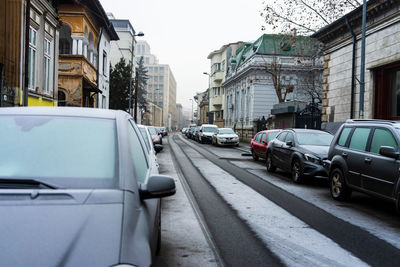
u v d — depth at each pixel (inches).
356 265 149.1
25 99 470.3
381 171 234.1
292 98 1429.6
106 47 1171.3
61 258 61.7
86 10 847.1
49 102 650.2
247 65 1540.4
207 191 325.7
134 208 81.0
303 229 202.8
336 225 213.8
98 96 1072.2
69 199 76.9
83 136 100.0
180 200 282.4
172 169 496.4
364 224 217.5
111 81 1562.5
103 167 90.6
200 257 153.8
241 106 1690.5
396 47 535.8
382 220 229.0
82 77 808.9
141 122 2529.5
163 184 94.5
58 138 98.7
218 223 213.0
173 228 200.5
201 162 609.9
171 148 1000.2
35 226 68.2
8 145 95.6
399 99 551.2
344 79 685.3
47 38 649.0
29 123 103.7
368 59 604.7
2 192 77.0
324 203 280.7
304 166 365.7
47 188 83.2
